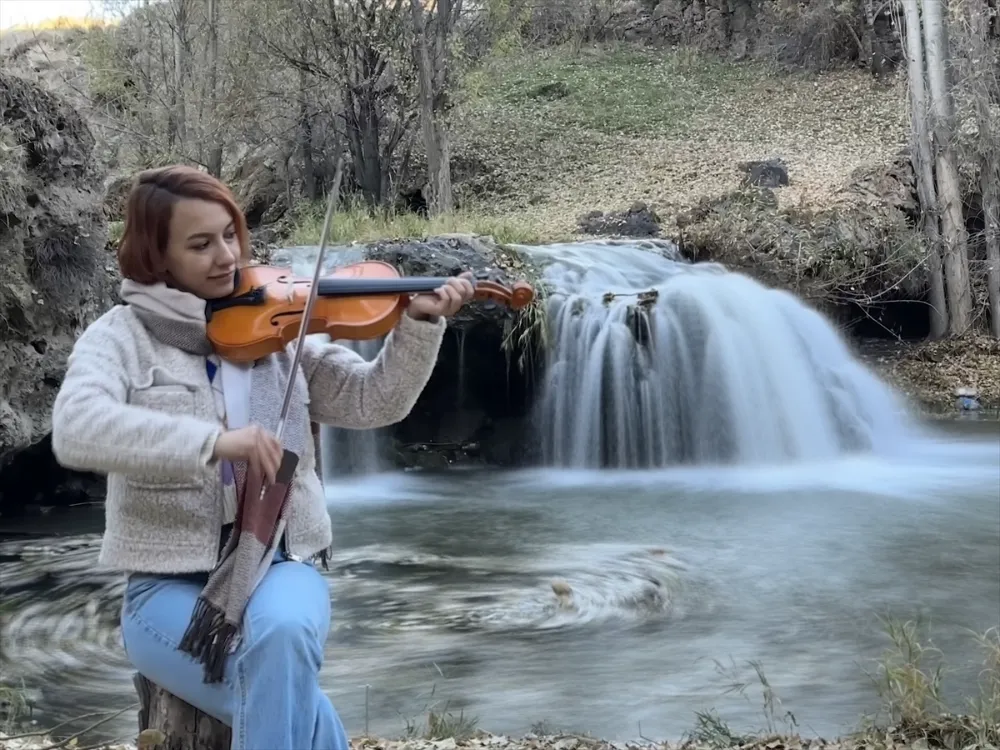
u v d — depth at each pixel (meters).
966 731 4.39
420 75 19.42
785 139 23.78
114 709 5.25
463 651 6.09
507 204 22.19
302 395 2.48
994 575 7.75
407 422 14.42
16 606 7.21
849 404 14.92
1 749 4.09
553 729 4.85
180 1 21.11
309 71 19.53
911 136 19.12
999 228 18.41
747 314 14.66
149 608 2.27
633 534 9.36
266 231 19.50
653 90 27.20
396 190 20.77
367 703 5.16
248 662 2.12
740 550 8.64
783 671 5.70
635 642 6.25
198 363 2.37
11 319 10.15
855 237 17.31
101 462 2.09
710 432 14.15
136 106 22.20
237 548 2.20
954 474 12.32
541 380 14.35
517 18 21.95
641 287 15.33
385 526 9.98
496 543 9.06
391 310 2.49
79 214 10.85
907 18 18.72
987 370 17.41
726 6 29.30
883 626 6.52
